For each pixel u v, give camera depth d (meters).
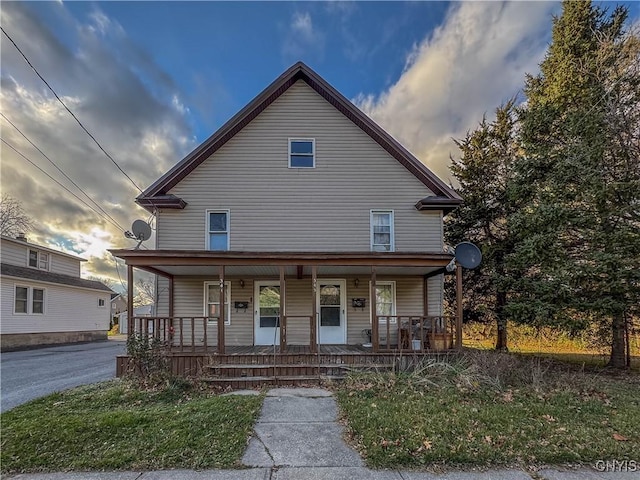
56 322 17.91
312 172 9.96
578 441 3.93
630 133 8.69
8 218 25.41
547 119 9.84
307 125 10.11
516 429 4.21
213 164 9.84
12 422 4.45
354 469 3.40
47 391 6.41
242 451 3.75
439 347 7.93
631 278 7.79
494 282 10.94
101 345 17.75
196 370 7.02
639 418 4.71
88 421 4.39
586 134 8.84
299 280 9.79
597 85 9.42
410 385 6.01
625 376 8.13
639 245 7.74
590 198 8.52
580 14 11.53
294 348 8.66
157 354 6.92
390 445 3.79
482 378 6.21
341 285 9.88
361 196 9.95
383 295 9.91
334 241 9.73
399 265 7.75
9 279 14.93
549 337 11.62
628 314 8.70
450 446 3.74
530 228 9.18
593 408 5.10
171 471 3.36
